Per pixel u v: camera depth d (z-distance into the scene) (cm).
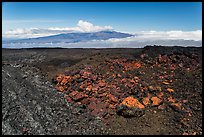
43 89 3250
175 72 3703
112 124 2884
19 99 2834
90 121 2884
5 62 3878
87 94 3225
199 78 3553
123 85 3375
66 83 3422
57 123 2744
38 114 2764
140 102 3142
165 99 3216
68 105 3066
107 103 3116
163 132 2783
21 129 2517
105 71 3650
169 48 4184
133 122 2911
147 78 3550
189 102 3183
